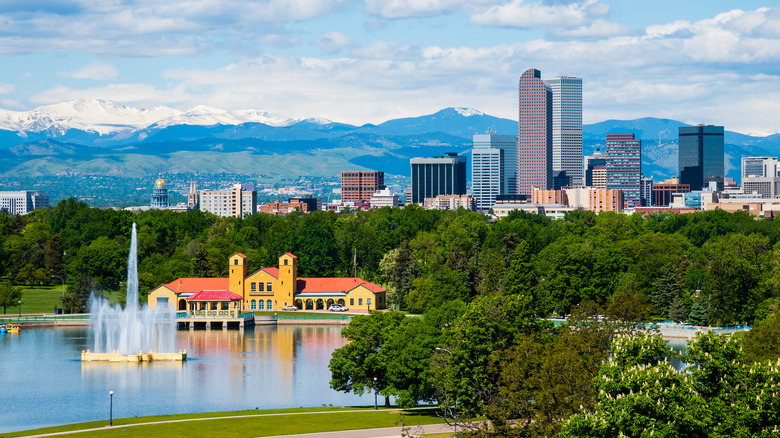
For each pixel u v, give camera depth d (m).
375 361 173.50
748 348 154.75
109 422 158.12
